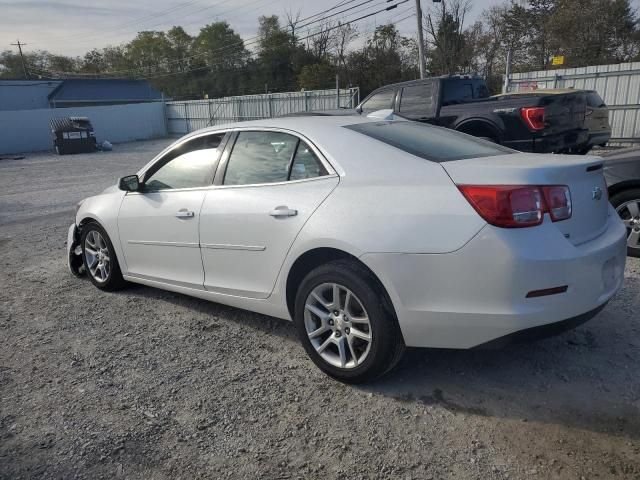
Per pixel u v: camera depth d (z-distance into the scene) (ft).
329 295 11.17
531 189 9.21
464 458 8.61
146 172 15.49
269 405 10.37
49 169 67.26
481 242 9.13
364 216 10.22
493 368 11.37
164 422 9.93
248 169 12.84
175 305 15.93
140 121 124.77
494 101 30.32
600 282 9.93
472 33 155.43
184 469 8.64
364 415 9.89
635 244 17.95
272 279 11.98
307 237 10.90
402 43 166.30
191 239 13.74
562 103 29.50
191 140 14.51
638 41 118.62
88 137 92.63
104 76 272.72
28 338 14.05
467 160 10.50
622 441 8.86
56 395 11.05
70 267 19.11
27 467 8.83
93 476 8.56
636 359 11.45
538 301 9.13
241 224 12.34
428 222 9.58
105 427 9.84
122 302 16.42
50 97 173.99
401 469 8.43
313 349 11.30
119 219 15.87
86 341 13.67
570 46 123.03
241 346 13.00
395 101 35.47
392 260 9.78
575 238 9.82
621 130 48.44
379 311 10.10
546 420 9.51
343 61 174.40
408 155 10.64
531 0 148.46
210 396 10.77
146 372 11.89
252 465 8.68
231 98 111.55
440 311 9.57
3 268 21.27
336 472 8.43
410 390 10.68
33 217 33.47
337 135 11.64
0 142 102.12
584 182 10.21
